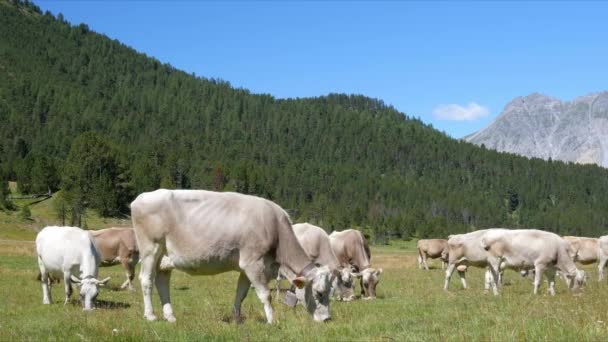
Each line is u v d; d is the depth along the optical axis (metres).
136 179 147.00
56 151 197.88
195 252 12.69
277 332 11.22
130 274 23.55
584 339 9.41
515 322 11.18
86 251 17.42
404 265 49.56
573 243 37.34
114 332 10.81
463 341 9.76
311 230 19.75
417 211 187.25
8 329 12.29
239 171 179.88
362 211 178.88
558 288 24.08
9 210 122.12
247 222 12.73
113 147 159.00
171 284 25.19
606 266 36.34
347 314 14.80
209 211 12.84
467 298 18.78
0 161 179.50
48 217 121.94
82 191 123.75
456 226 177.38
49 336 11.04
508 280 30.50
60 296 19.84
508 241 21.92
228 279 27.89
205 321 12.46
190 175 179.88
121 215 130.38
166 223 12.88
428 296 20.56
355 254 23.17
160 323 12.34
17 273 28.09
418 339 10.21
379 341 10.20
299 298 13.48
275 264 13.22
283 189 195.38
